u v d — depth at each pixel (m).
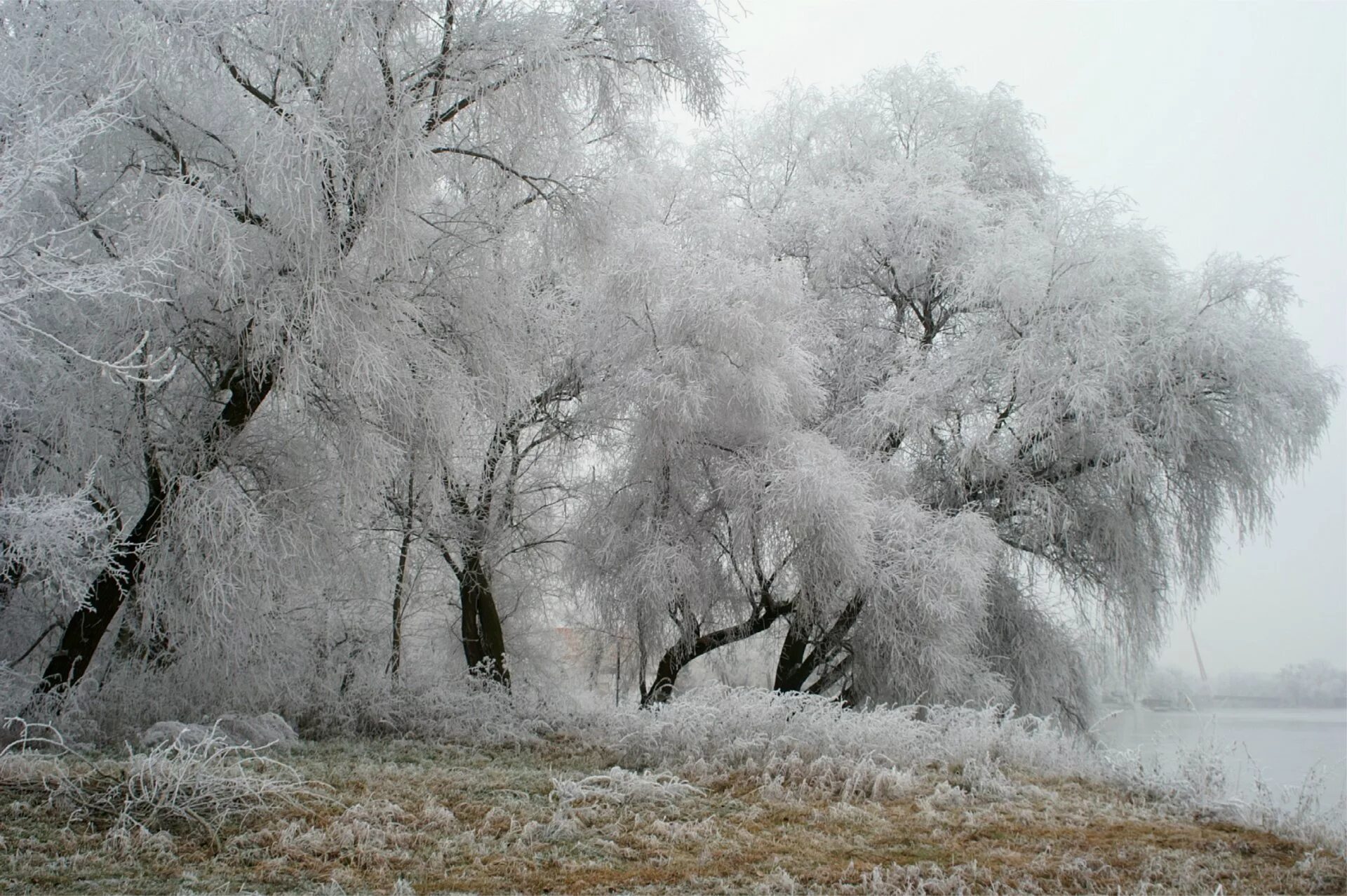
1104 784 6.90
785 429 11.66
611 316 11.12
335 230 7.46
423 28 7.76
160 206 6.61
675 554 11.11
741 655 15.57
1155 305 12.09
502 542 12.24
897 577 11.11
